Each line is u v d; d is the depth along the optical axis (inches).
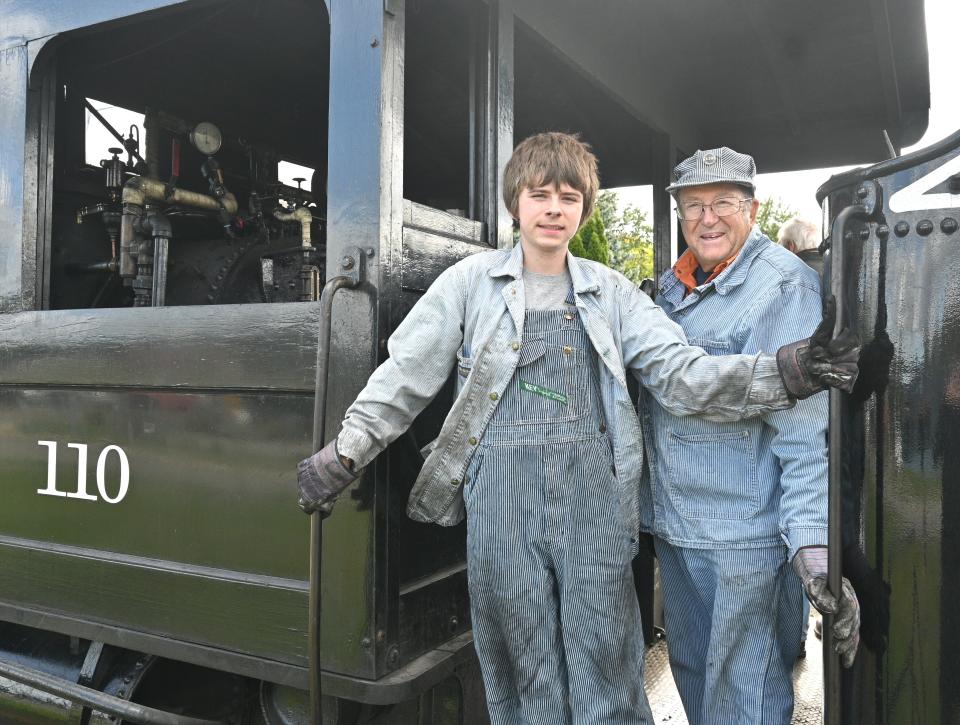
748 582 59.7
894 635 50.0
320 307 64.2
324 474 55.7
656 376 57.9
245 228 110.3
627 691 58.0
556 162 56.6
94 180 109.7
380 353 62.1
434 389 58.3
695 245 65.9
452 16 98.7
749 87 137.5
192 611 70.3
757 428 60.3
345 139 64.2
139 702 76.7
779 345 59.4
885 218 50.6
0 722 81.1
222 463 70.0
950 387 48.7
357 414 56.4
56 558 78.0
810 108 146.5
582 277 58.5
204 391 70.9
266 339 67.1
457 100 127.9
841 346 48.6
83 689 73.4
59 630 76.7
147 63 120.2
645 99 119.6
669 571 66.6
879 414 50.5
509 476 56.4
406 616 65.9
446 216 71.6
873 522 50.7
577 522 56.7
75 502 78.2
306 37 116.3
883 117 149.5
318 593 57.5
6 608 80.7
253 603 67.4
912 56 122.4
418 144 142.7
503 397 56.9
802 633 63.7
